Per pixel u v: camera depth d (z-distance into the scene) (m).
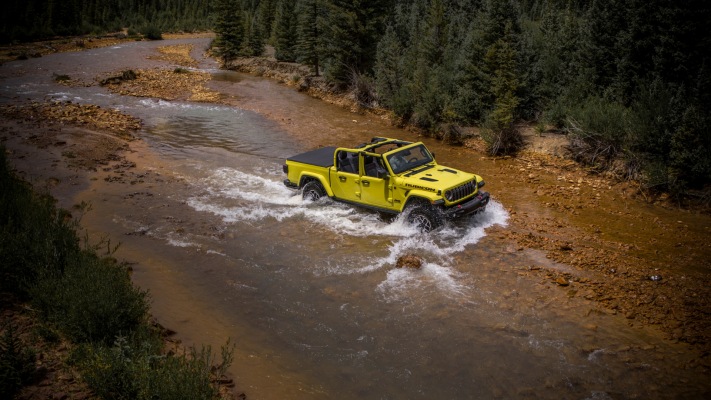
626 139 15.24
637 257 9.96
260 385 6.32
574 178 15.19
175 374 5.41
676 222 11.89
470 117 20.98
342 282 8.98
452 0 35.75
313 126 22.83
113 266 8.34
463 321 7.79
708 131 13.33
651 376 6.55
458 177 11.09
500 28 20.97
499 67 20.20
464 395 6.23
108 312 6.54
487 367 6.74
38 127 20.52
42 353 6.26
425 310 8.09
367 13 29.22
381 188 11.33
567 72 19.89
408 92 22.33
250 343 7.26
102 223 11.46
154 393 5.20
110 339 6.51
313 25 34.72
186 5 104.69
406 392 6.28
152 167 16.16
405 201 10.95
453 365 6.79
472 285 8.86
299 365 6.79
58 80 32.78
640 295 8.48
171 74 38.12
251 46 46.19
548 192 13.97
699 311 7.96
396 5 36.38
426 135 21.03
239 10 44.91
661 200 13.30
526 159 17.16
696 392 6.24
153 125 22.42
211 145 19.19
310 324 7.74
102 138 19.34
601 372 6.63
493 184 14.75
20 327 6.79
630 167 14.84
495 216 12.12
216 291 8.70
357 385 6.40
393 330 7.57
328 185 12.42
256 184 14.61
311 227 11.42
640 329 7.56
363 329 7.61
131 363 5.65
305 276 9.23
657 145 14.36
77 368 6.02
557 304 8.23
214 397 5.86
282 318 7.91
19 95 27.77
